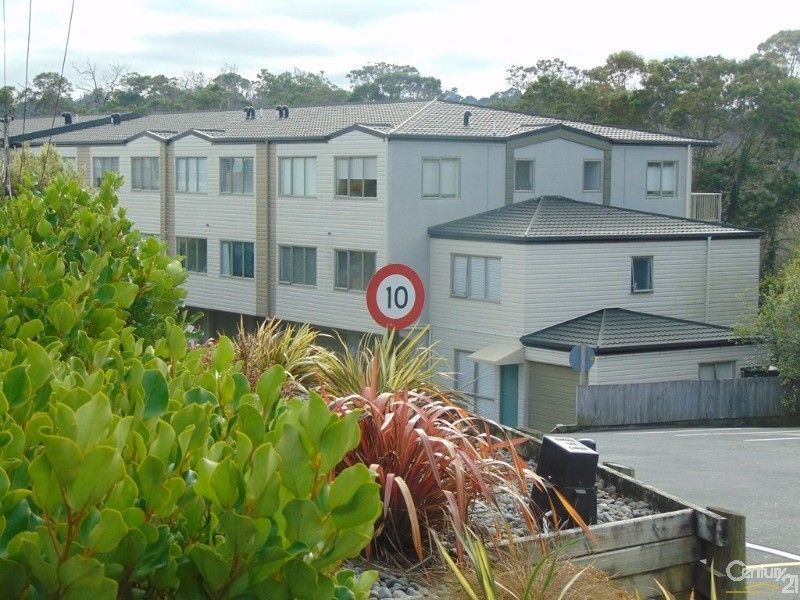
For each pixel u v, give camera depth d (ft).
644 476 55.67
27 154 86.63
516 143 132.46
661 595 23.89
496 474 23.49
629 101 196.85
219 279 152.66
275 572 10.00
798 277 109.29
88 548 9.36
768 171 177.78
